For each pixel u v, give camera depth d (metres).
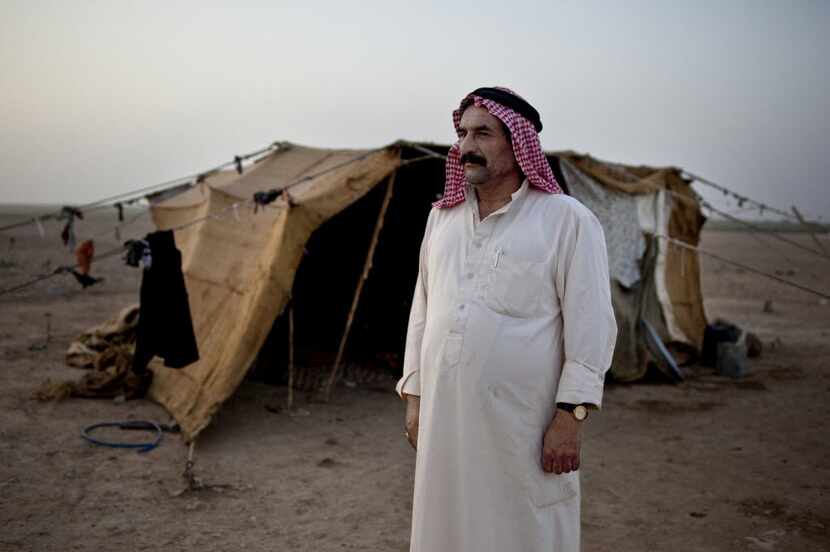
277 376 8.46
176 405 6.79
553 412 2.35
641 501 5.14
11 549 4.09
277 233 6.85
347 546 4.31
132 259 5.64
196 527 4.50
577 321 2.27
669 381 8.95
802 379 9.19
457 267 2.43
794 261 33.38
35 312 12.59
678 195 9.23
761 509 5.00
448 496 2.35
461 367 2.31
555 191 2.42
